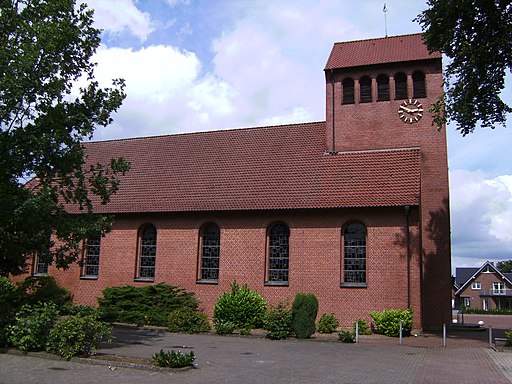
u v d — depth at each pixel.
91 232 16.94
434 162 26.17
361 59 28.36
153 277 27.44
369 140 27.27
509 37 19.95
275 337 19.86
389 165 25.48
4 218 15.75
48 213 15.94
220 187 27.30
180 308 23.25
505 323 41.28
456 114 21.42
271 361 14.53
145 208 27.38
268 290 24.64
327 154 27.48
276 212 25.17
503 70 21.12
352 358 15.38
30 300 23.50
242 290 23.67
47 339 14.19
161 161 30.86
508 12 20.31
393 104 27.25
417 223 23.08
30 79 15.70
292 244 24.70
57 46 16.42
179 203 27.02
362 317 22.95
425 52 27.45
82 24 17.16
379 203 23.33
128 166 18.06
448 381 12.09
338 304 23.42
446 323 24.48
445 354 16.66
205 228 26.94
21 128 15.85
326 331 22.14
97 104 17.22
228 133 31.48
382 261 23.14
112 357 13.71
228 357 15.13
